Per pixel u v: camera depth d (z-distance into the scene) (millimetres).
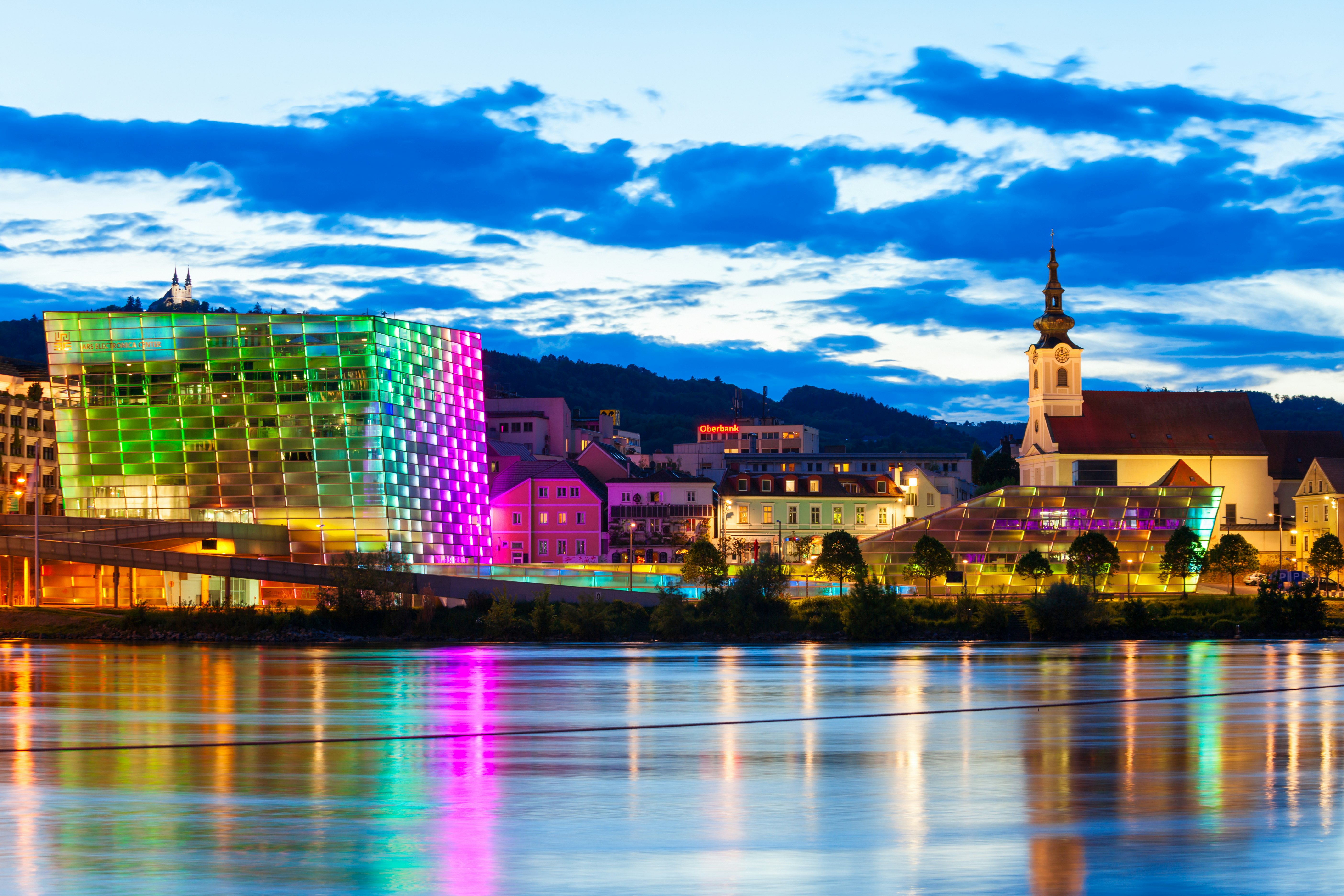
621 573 136125
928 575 136375
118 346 156250
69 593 142750
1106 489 143250
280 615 121688
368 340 155375
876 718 65562
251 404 156125
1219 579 148625
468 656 101438
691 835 38406
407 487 158750
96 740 57812
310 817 41312
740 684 80250
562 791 45531
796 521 186625
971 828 39344
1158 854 36000
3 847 37125
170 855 36094
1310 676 85188
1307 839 37750
